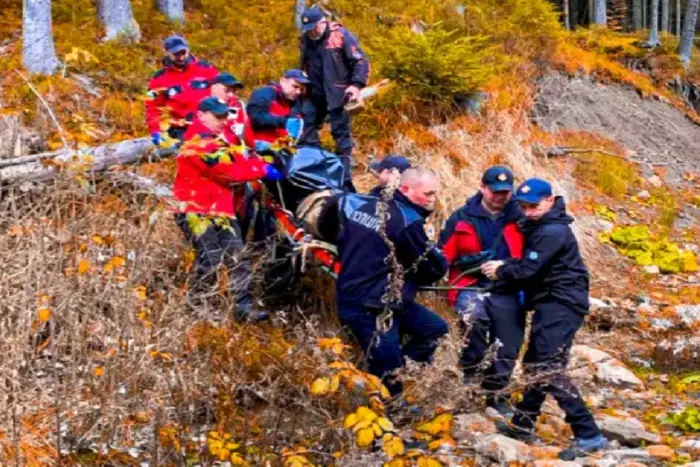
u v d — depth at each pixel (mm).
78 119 6000
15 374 4305
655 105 15062
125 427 4586
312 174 6438
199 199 5883
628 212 11172
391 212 5047
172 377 4617
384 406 4359
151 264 5219
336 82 8125
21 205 5730
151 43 11766
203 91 7082
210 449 4273
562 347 5195
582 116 13328
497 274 5406
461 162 9906
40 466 4219
